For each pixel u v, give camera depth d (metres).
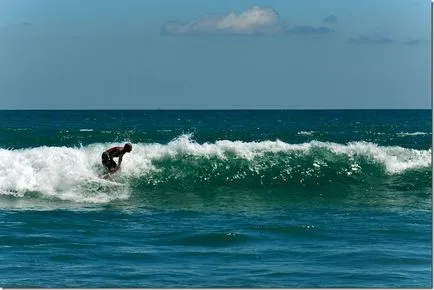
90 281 12.62
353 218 19.09
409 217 19.20
